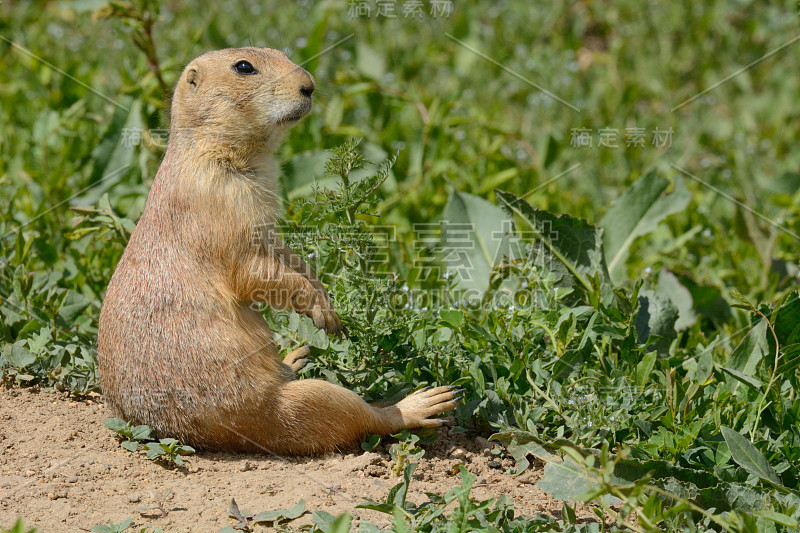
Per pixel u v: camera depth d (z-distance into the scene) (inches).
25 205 532.7
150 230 332.8
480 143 655.1
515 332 368.2
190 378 315.9
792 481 307.0
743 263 529.3
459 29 784.3
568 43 852.0
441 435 345.4
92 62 737.0
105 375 331.3
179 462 310.0
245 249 331.0
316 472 311.9
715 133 714.8
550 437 328.5
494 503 288.5
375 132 632.4
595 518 286.2
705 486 298.4
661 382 363.9
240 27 781.9
